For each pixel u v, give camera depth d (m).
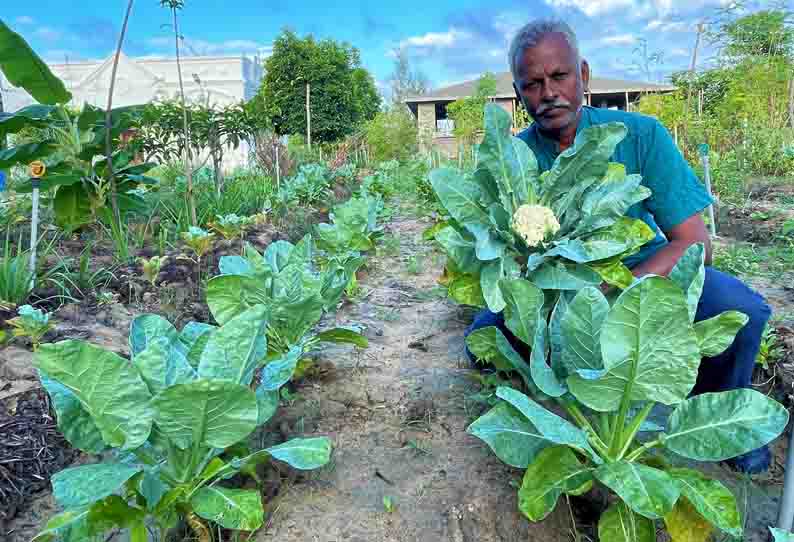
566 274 1.66
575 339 1.36
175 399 1.20
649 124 2.05
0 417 1.95
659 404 1.78
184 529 1.52
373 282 4.35
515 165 1.76
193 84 22.02
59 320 2.91
